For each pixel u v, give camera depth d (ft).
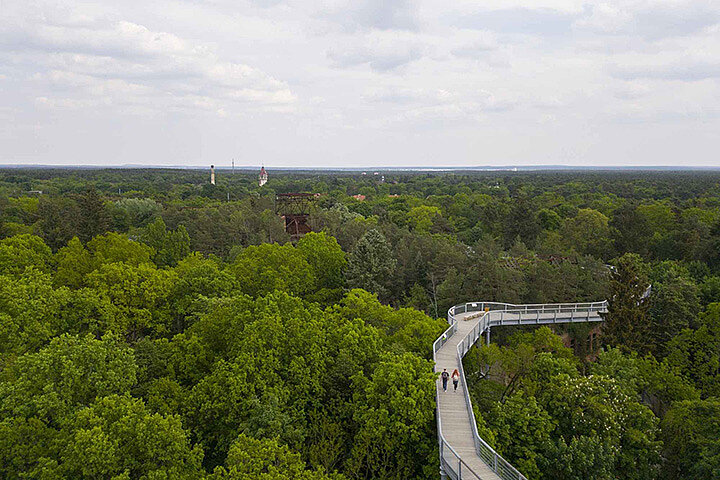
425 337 106.01
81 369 76.84
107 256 149.18
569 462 78.33
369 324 109.40
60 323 100.83
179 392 84.79
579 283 159.84
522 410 85.10
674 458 90.89
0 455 62.95
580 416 86.94
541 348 118.83
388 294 171.83
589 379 94.22
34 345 92.89
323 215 240.73
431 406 79.77
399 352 94.79
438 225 267.39
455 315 133.49
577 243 219.41
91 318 105.09
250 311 97.76
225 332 98.32
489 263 156.46
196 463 68.85
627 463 86.33
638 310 122.01
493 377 120.26
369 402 82.38
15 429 65.16
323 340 94.43
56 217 211.00
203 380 84.38
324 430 81.00
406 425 76.64
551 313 133.28
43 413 68.69
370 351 95.71
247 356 83.35
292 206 258.16
